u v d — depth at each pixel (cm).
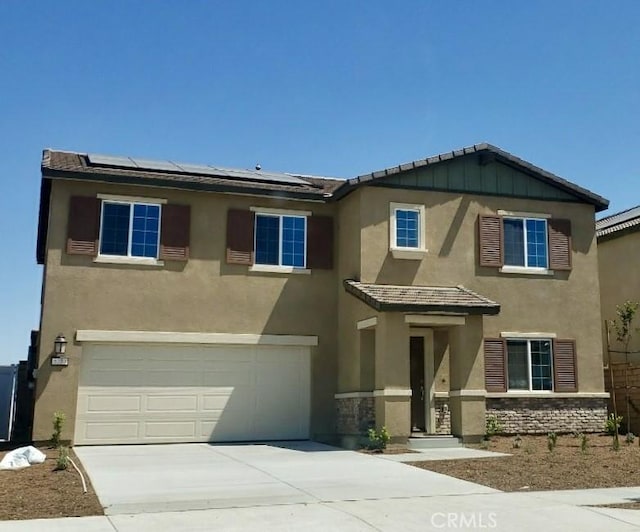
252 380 1980
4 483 1180
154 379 1903
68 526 885
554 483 1212
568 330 2059
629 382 2109
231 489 1145
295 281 2039
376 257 1923
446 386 1934
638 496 1104
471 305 1772
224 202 2009
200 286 1955
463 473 1312
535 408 1981
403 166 1956
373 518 944
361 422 1841
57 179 1870
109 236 1911
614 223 2516
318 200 2066
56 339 1811
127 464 1459
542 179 2097
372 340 1891
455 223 2009
